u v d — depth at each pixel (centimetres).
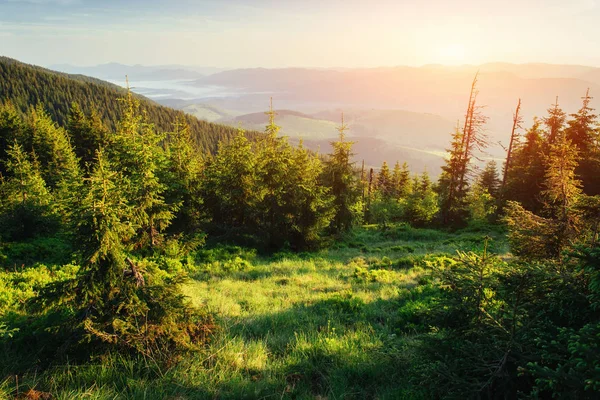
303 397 509
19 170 2108
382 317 927
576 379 336
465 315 534
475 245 2216
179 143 2050
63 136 4878
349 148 2817
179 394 507
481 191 4609
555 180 1104
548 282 485
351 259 1989
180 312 638
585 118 2805
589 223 717
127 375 543
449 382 446
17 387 474
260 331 797
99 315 605
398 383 549
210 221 2292
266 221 2269
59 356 571
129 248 1515
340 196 2795
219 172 2253
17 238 1698
